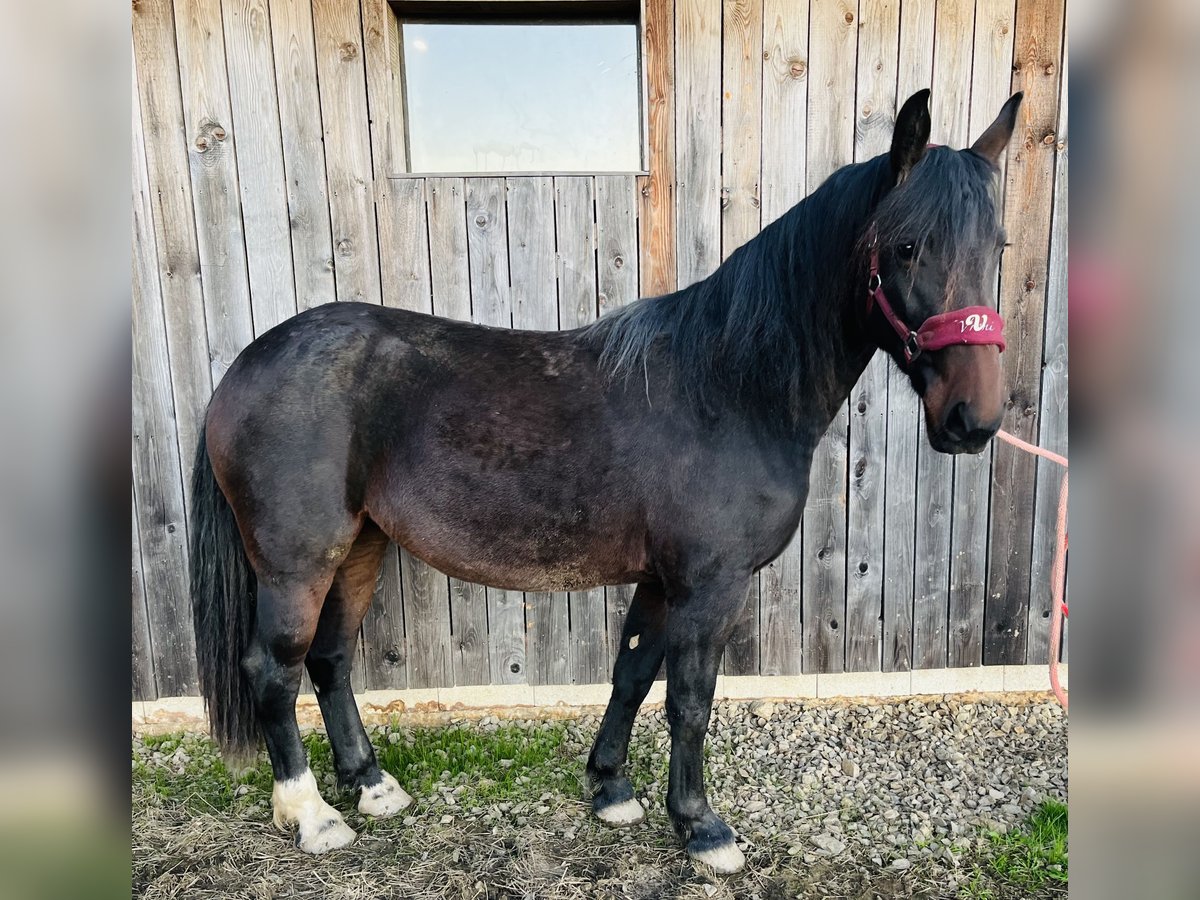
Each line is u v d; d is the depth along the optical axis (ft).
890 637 7.21
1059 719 6.97
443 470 4.64
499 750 6.41
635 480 4.57
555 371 4.77
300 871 4.95
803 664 7.22
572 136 6.57
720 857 4.90
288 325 4.97
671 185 6.41
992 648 7.29
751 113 6.35
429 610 6.89
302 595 4.78
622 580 4.98
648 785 5.98
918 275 3.84
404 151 6.41
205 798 5.75
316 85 6.12
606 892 4.76
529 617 6.96
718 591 4.57
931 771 6.16
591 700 7.11
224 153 6.16
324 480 4.64
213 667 5.10
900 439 6.88
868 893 4.76
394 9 6.17
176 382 6.47
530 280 6.48
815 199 4.51
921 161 3.88
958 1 6.28
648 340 4.77
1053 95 6.45
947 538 7.07
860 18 6.26
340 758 5.64
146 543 6.70
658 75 6.26
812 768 6.20
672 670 4.73
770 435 4.53
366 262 6.37
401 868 4.98
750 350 4.53
